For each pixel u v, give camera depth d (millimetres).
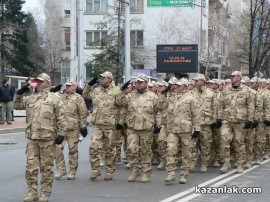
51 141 8547
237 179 11148
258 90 13844
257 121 13227
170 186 10203
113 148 10797
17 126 24578
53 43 75438
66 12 62156
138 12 44406
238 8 61250
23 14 56625
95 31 45594
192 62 23531
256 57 29062
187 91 10562
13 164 13219
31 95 8648
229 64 49938
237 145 12219
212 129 12875
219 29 47094
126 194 9312
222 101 12367
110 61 41406
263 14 31797
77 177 11258
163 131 12461
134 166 10750
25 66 56125
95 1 45531
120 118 10828
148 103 10477
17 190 9711
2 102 25109
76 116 10969
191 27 43094
